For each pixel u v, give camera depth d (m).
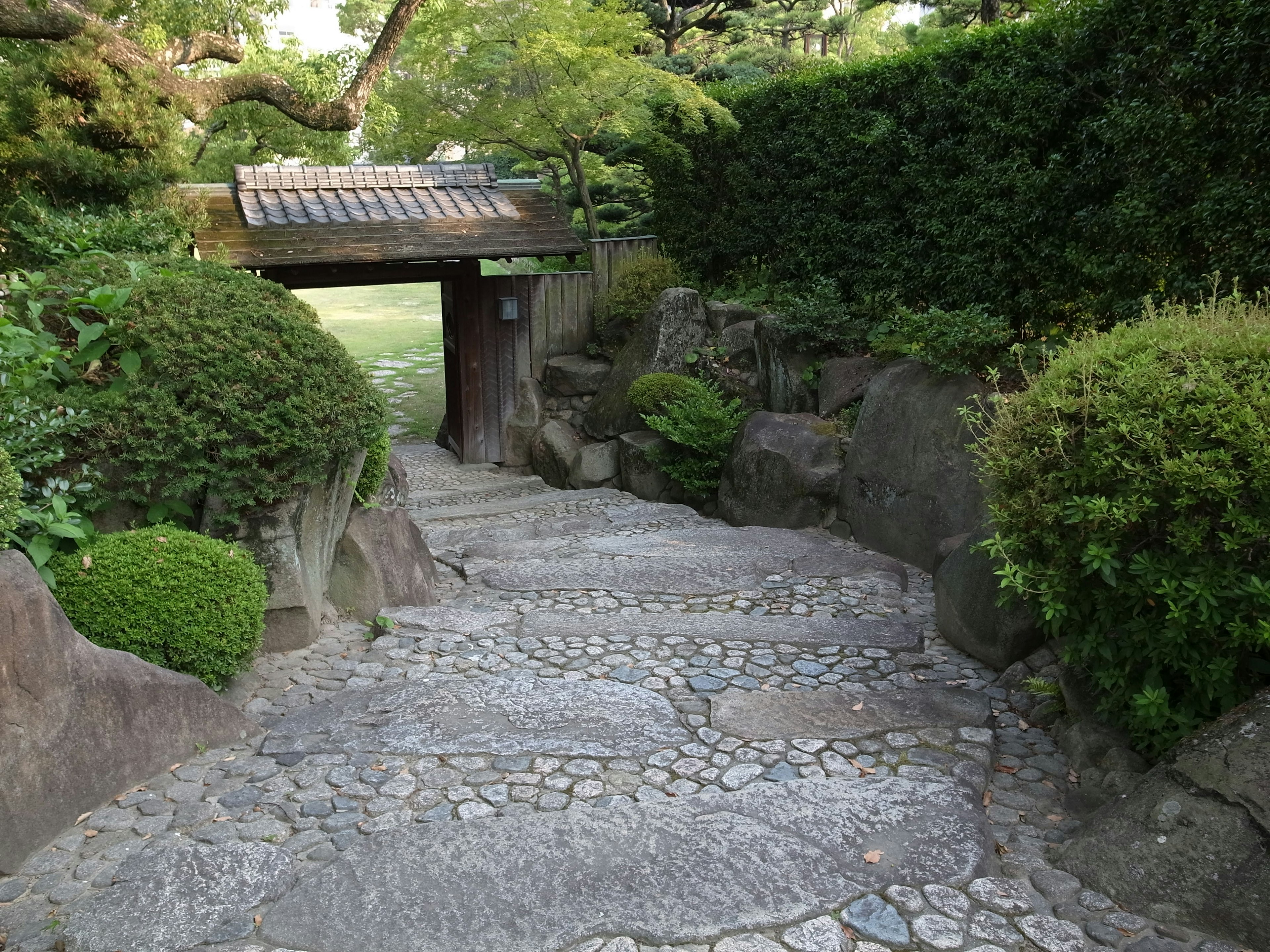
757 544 6.48
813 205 9.46
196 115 7.57
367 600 4.89
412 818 2.97
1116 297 5.85
